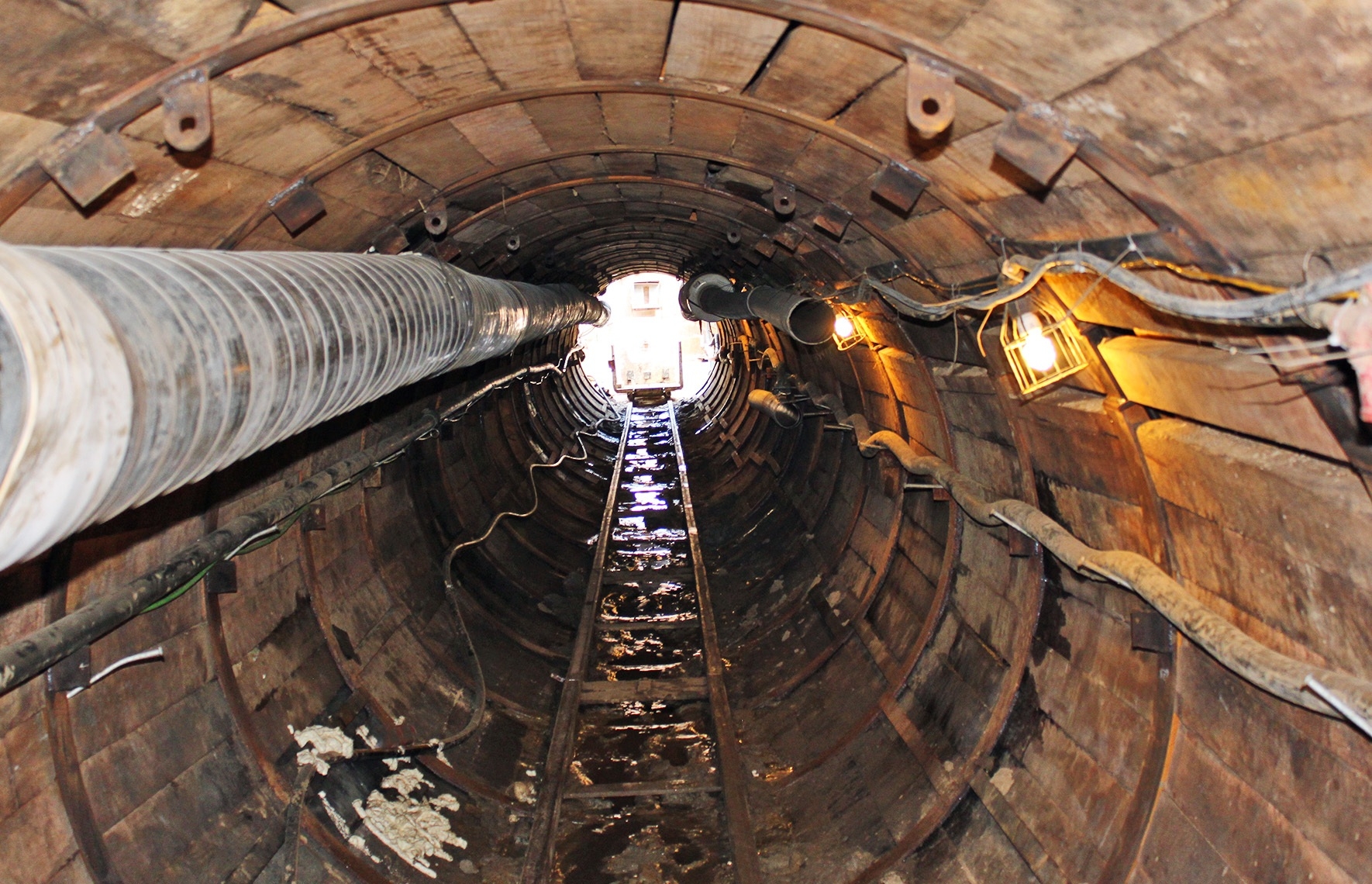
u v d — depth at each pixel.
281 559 5.56
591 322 15.34
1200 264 2.80
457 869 5.16
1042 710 4.81
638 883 5.25
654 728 7.05
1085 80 2.45
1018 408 4.96
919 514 7.25
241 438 2.83
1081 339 3.93
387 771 5.53
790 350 12.06
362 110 3.62
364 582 6.72
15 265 1.79
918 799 5.22
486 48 3.33
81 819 3.53
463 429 10.33
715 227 8.21
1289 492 2.91
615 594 10.26
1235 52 2.00
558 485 14.10
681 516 13.64
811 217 5.63
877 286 5.41
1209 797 3.57
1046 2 2.20
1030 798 4.55
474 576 8.91
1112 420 3.98
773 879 5.23
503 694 7.32
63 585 3.52
